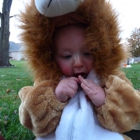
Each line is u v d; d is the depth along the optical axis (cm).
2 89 144
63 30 41
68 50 41
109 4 41
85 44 41
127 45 44
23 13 42
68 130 39
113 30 41
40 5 37
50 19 41
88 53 42
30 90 41
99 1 40
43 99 39
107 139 39
